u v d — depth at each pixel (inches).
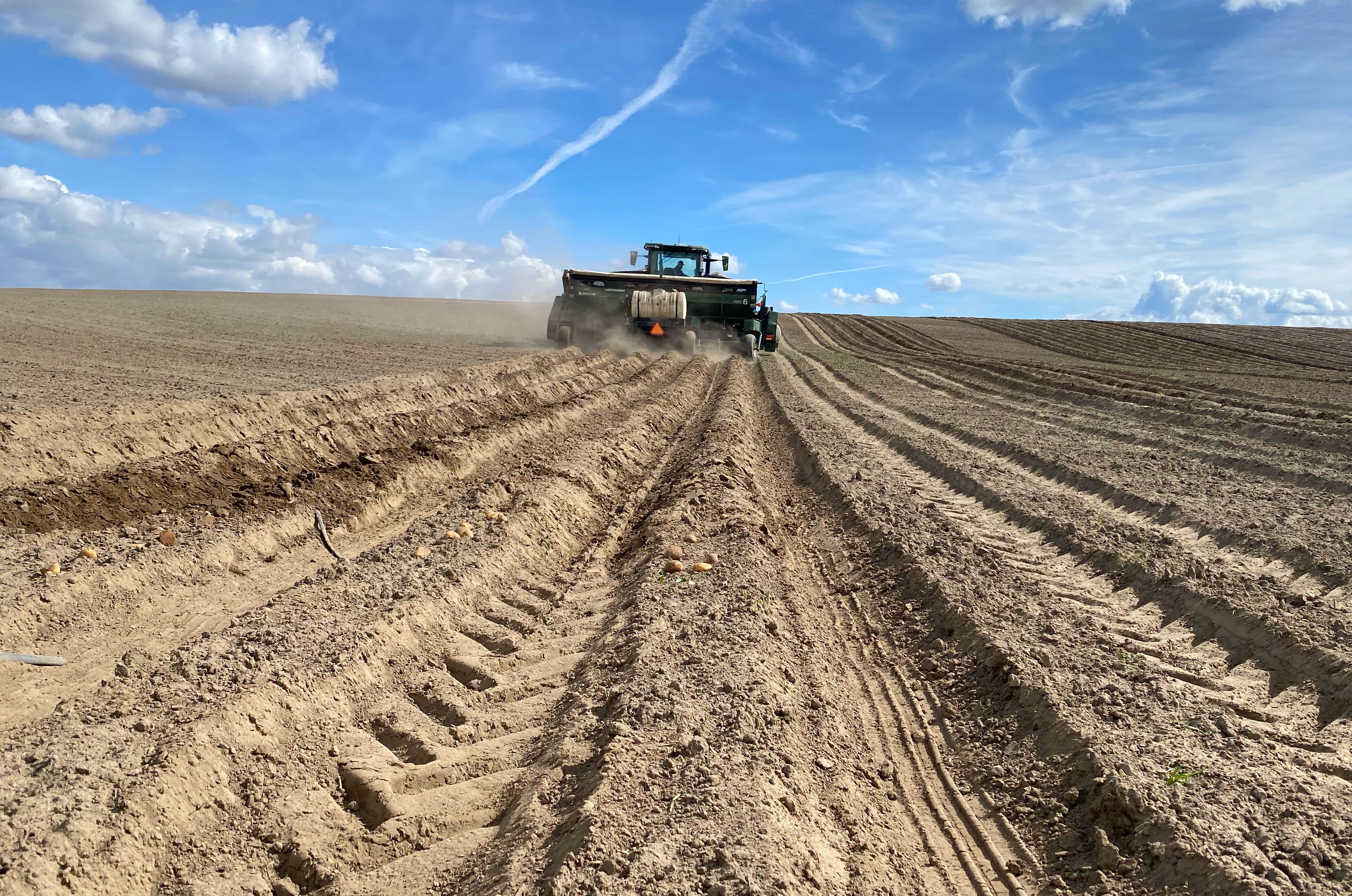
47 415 398.9
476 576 271.1
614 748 166.6
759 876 130.6
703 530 326.0
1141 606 268.2
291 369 834.2
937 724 204.5
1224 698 204.5
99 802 138.9
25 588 233.1
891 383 1053.8
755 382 998.4
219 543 293.1
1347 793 159.6
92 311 1407.5
